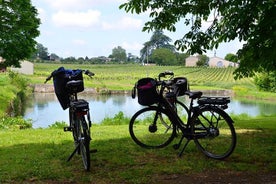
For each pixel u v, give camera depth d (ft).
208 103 20.81
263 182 17.30
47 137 28.35
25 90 178.70
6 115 69.82
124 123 45.34
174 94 22.47
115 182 17.28
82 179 17.54
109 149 23.18
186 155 21.80
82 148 19.31
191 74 376.07
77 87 19.70
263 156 21.48
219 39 26.63
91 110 100.89
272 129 31.83
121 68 470.39
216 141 24.27
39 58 615.98
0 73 164.14
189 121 21.59
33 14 113.91
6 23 102.12
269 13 23.59
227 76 352.49
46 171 18.57
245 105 135.85
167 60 545.44
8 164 19.89
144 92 22.65
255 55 25.98
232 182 17.33
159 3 29.53
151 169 18.94
